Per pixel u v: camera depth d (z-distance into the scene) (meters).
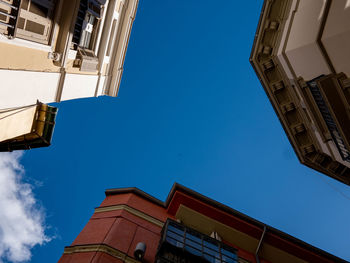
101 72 13.89
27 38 8.25
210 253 9.30
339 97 9.71
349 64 8.97
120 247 9.19
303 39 10.27
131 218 10.95
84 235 10.02
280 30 12.59
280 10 12.83
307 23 10.26
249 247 12.36
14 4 7.55
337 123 9.99
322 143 13.60
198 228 12.28
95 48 12.93
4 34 7.34
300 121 14.14
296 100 13.38
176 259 8.59
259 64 13.45
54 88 10.04
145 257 9.21
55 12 9.40
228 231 12.43
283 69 12.77
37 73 8.80
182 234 9.62
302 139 14.72
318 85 9.92
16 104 8.17
